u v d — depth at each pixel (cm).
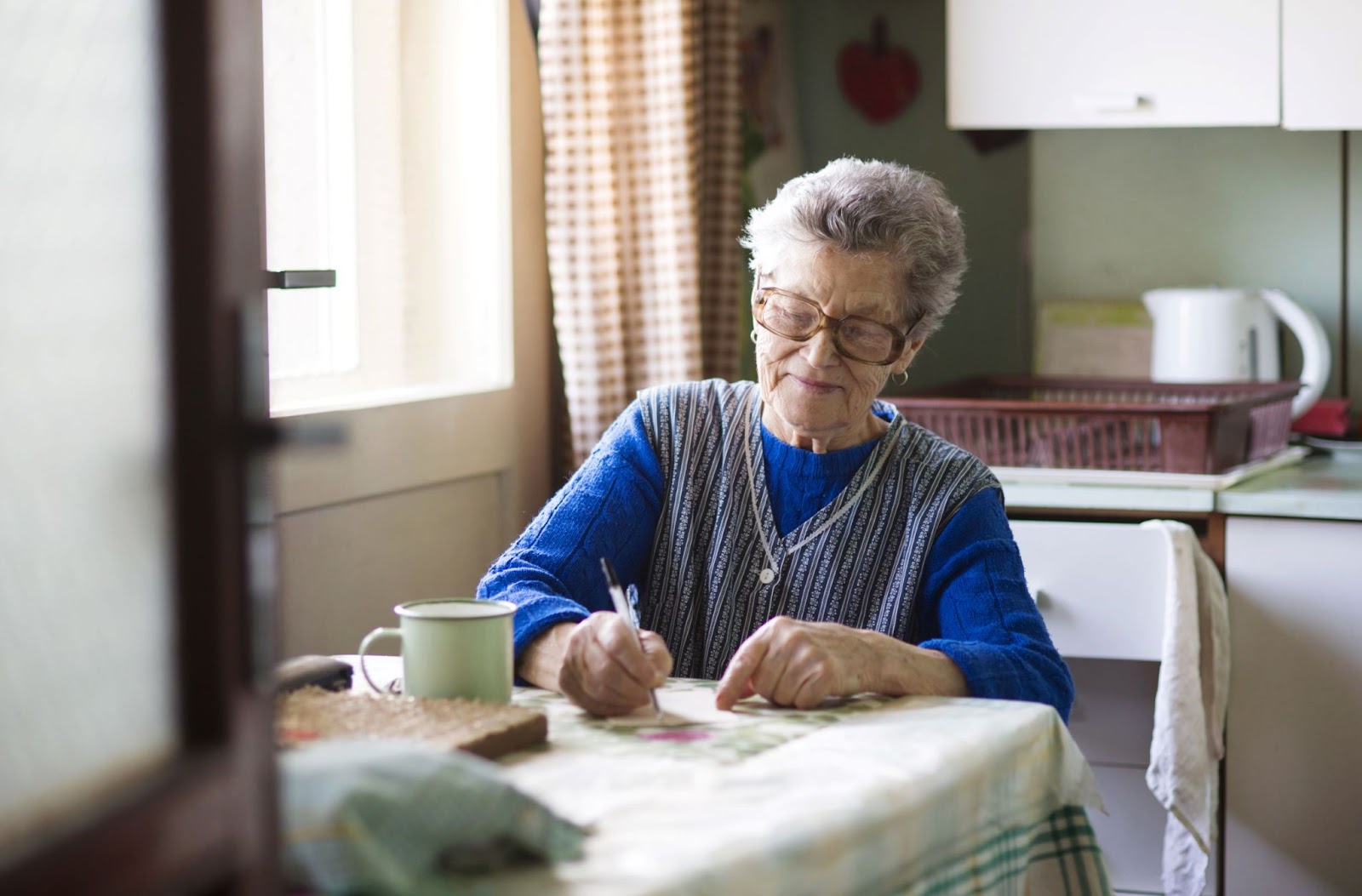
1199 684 195
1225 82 231
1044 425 216
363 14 196
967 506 145
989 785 103
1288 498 199
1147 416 208
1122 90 235
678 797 89
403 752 75
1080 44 236
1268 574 202
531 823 75
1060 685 132
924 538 144
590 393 215
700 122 234
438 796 72
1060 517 211
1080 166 273
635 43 216
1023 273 277
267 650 60
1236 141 264
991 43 239
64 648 53
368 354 201
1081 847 117
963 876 100
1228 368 249
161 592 57
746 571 147
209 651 57
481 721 101
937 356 283
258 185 59
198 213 56
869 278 139
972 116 241
